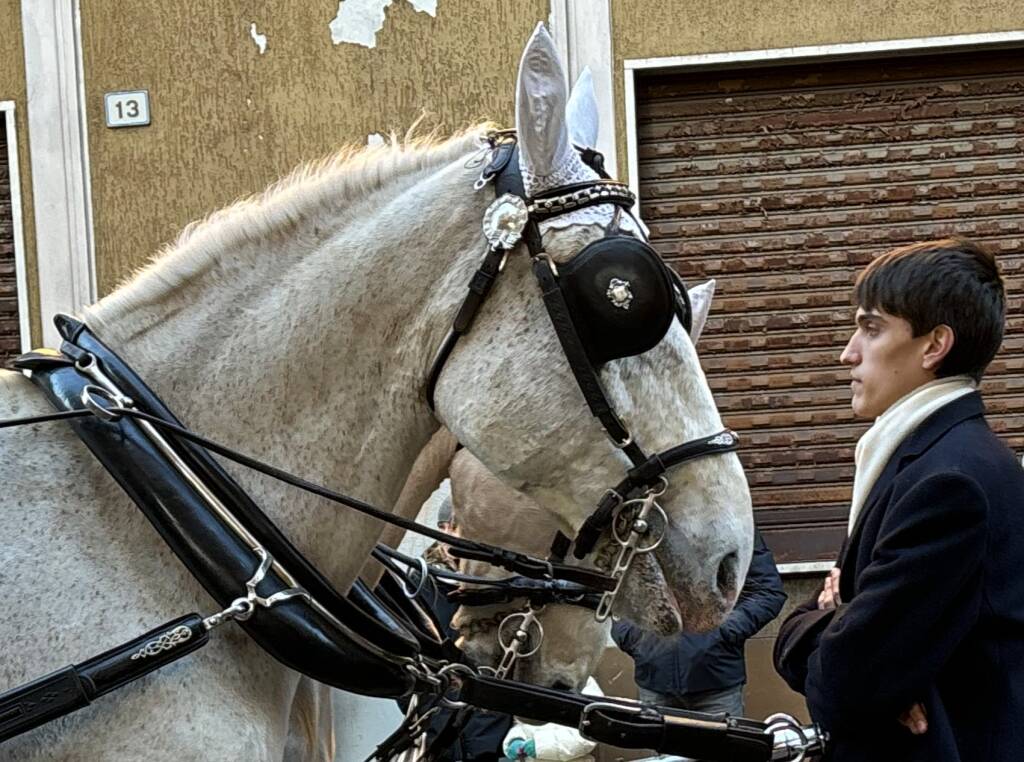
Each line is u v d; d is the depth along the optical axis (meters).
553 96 1.88
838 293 5.34
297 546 1.94
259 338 1.95
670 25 5.16
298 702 2.39
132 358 1.94
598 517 1.92
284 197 2.01
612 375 1.90
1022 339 5.30
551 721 2.12
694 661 3.90
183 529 1.78
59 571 1.76
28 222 5.20
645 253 1.88
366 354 1.96
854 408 2.18
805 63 5.26
